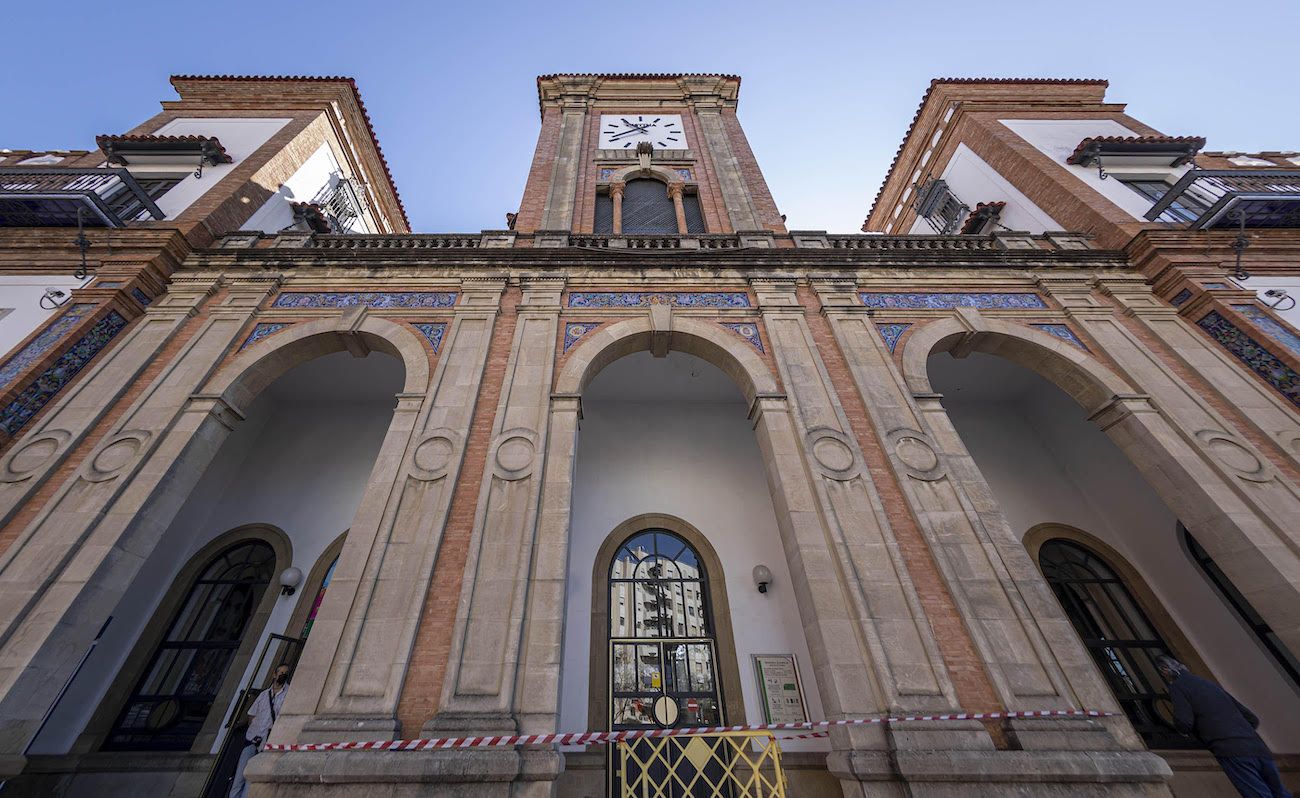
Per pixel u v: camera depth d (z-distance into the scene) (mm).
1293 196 9078
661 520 9234
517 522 6035
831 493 6453
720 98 16219
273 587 8398
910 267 9609
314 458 9875
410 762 4414
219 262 9133
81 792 6559
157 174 11234
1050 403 10570
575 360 7812
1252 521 6383
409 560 5770
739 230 10938
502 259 9297
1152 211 10359
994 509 6457
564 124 14977
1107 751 4715
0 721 4754
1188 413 7461
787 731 7098
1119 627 8602
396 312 8547
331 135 14219
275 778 4367
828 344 8312
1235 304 8648
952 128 15383
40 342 7590
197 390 7352
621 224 12258
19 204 8828
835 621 5531
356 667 5070
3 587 5414
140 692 7512
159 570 8203
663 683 7727
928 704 5016
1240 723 5141
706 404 10875
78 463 6543
